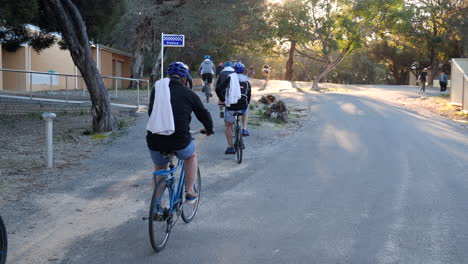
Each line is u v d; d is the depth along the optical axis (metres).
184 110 4.51
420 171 7.62
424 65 57.00
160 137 4.49
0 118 14.05
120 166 8.13
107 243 4.64
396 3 26.06
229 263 4.16
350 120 14.06
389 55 54.69
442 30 43.94
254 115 14.20
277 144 10.30
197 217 5.44
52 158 8.05
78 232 4.95
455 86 18.95
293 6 26.88
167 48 35.41
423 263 4.11
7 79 23.30
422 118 14.94
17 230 4.98
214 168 8.02
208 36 32.91
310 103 18.69
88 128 12.02
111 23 16.03
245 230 4.99
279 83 32.53
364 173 7.52
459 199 6.03
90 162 8.40
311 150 9.55
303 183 6.95
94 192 6.50
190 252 4.41
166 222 4.54
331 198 6.14
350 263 4.13
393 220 5.24
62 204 5.93
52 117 7.79
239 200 6.11
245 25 32.59
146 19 28.64
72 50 10.84
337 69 59.78
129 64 38.97
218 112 15.10
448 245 4.50
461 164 8.10
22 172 7.49
